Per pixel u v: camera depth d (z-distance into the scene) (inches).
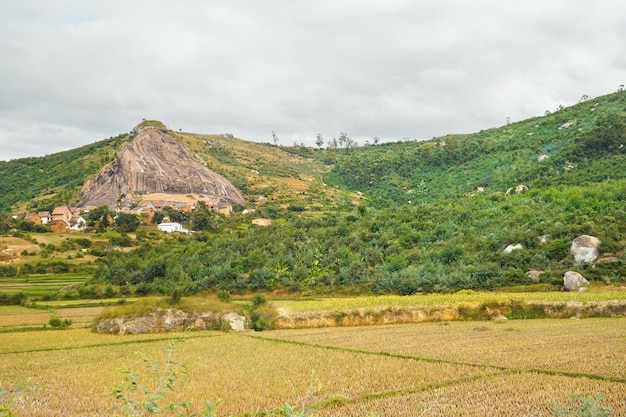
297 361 1202.0
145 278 3506.4
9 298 3038.9
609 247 2790.4
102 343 1635.1
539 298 2084.2
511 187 5590.6
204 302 2085.4
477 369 998.4
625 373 906.1
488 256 3026.6
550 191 4190.5
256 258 3410.4
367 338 1581.0
